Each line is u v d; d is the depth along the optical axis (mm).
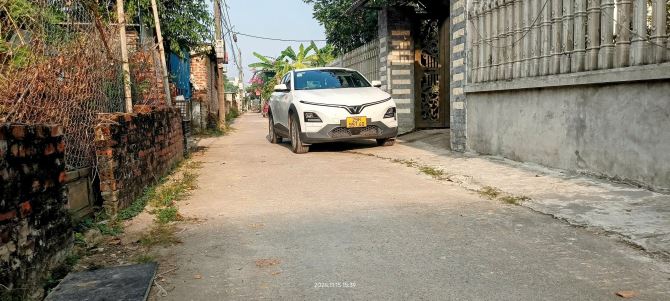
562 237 3422
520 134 6312
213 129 15258
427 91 11453
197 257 3227
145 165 5281
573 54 5266
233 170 6898
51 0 4145
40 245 2828
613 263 2910
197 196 5145
